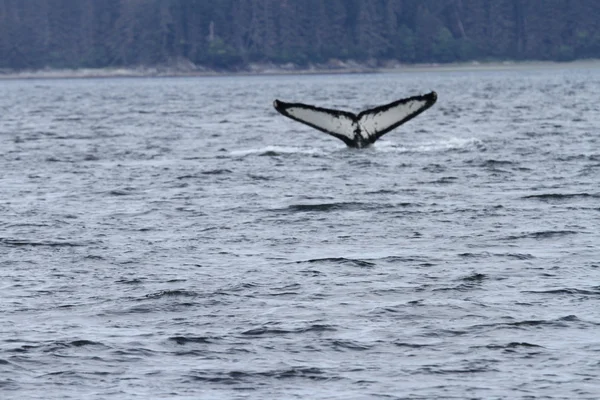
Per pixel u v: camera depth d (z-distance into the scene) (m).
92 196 88.31
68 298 53.75
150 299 53.28
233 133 161.50
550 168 100.44
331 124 105.75
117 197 87.44
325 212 77.69
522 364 43.06
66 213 79.44
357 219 74.56
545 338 46.09
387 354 44.59
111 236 69.75
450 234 68.44
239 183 94.06
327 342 46.16
